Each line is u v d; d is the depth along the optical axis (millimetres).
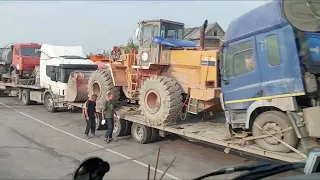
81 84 14133
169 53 9859
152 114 9461
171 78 9625
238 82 7344
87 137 11070
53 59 16906
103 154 8984
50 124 13352
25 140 10391
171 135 10828
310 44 6652
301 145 6508
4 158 8328
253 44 7000
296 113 6355
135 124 10430
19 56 19391
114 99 11781
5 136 10875
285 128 6516
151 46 10281
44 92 17172
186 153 9188
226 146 7398
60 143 10133
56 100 16266
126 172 7453
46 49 17656
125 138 11000
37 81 18406
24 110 17281
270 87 6695
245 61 7199
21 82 19547
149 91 9594
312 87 6215
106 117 10469
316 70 6512
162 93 9125
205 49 9352
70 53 17844
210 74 8734
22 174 7117
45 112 16734
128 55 11344
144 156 8852
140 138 10328
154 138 10297
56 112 16719
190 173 7438
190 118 10438
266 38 6734
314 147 6188
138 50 10883
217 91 8531
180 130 8750
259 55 6883
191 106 9180
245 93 7191
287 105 6398
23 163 7938
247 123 7156
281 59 6473
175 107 9062
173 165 8062
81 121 14203
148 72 10586
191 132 8492
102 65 15539
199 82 9016
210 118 10297
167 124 9312
